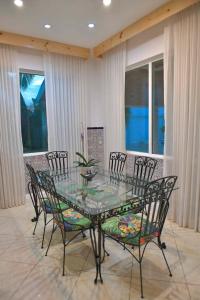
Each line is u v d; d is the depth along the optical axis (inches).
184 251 92.7
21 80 157.0
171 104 117.1
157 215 74.6
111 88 164.7
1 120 137.7
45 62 156.3
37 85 163.9
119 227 78.3
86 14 116.6
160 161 136.4
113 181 104.1
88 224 82.7
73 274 80.7
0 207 143.1
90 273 81.0
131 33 131.1
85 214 73.7
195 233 107.2
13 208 143.0
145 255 90.3
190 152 107.1
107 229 78.0
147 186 69.7
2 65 136.4
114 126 165.6
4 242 103.1
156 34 129.2
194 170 106.6
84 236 104.7
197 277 77.8
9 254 93.7
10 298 70.4
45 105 164.1
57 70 161.6
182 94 109.1
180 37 107.4
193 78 103.0
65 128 169.6
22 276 80.2
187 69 104.7
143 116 151.6
